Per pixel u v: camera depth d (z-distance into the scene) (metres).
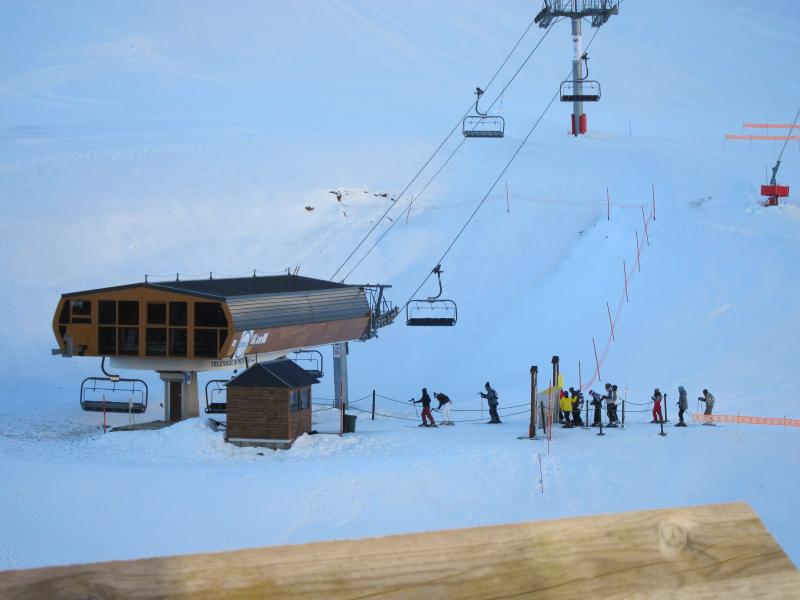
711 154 188.25
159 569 6.51
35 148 179.12
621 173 163.75
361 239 140.75
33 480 59.94
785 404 80.50
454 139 189.25
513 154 178.00
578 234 137.12
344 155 177.62
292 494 59.00
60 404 94.12
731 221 129.12
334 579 6.79
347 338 92.56
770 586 7.54
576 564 7.34
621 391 91.25
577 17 165.12
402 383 104.94
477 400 95.88
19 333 114.88
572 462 65.38
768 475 62.59
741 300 105.31
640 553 7.51
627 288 114.44
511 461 65.56
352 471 62.94
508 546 7.28
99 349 77.69
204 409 90.94
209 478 61.44
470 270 130.38
